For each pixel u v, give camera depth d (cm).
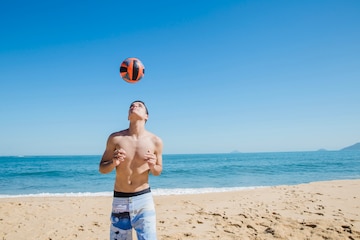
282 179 2286
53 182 2223
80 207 873
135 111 299
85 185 2009
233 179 2352
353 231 530
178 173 3058
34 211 805
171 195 1150
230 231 562
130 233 292
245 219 656
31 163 6122
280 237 511
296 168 3681
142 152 294
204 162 6078
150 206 293
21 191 1677
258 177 2503
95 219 717
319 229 548
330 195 965
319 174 2716
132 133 304
